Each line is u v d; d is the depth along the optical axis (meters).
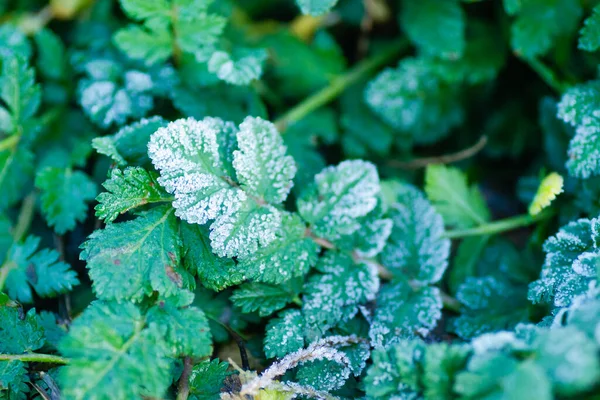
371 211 0.33
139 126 0.31
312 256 0.32
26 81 0.35
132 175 0.30
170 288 0.30
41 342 0.31
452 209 0.35
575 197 0.34
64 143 0.37
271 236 0.31
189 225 0.31
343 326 0.32
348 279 0.32
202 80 0.35
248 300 0.32
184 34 0.34
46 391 0.31
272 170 0.31
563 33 0.36
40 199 0.36
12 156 0.35
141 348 0.29
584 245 0.31
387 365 0.29
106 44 0.37
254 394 0.30
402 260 0.33
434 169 0.36
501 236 0.36
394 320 0.32
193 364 0.31
